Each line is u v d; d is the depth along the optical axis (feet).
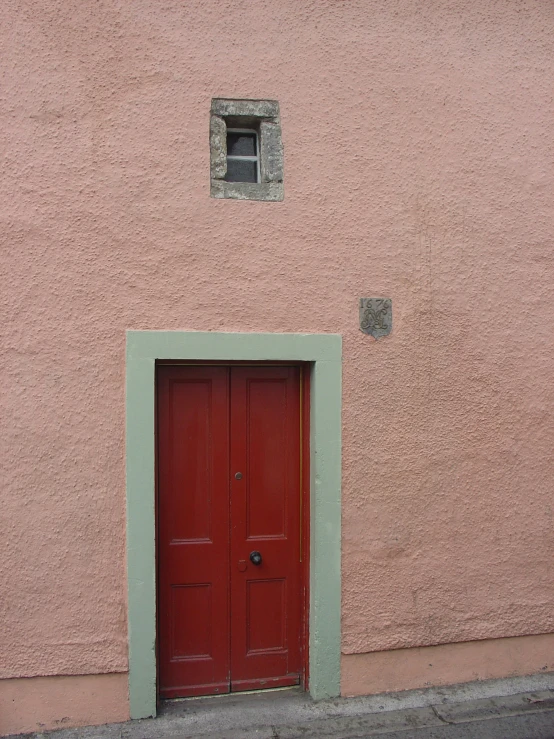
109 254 9.91
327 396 10.54
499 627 11.18
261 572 11.01
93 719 9.87
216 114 10.41
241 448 10.94
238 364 10.75
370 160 10.78
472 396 11.09
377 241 10.78
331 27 10.73
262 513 11.03
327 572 10.55
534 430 11.29
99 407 9.86
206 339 10.13
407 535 10.84
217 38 10.41
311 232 10.55
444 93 11.07
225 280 10.25
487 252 11.16
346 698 10.66
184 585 10.74
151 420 9.98
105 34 10.03
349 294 10.67
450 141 11.08
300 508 11.15
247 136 11.06
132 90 10.08
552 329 11.34
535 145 11.37
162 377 10.61
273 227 10.44
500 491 11.18
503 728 9.93
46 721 9.74
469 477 11.07
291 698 10.72
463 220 11.10
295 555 11.13
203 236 10.19
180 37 10.28
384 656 10.85
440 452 10.97
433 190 11.01
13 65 9.76
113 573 9.89
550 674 11.41
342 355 10.62
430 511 10.93
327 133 10.66
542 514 11.32
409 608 10.85
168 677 10.68
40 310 9.72
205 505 10.84
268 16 10.57
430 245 10.98
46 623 9.71
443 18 11.12
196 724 9.93
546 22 11.47
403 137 10.91
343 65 10.74
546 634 11.45
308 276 10.53
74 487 9.78
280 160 10.56
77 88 9.93
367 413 10.71
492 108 11.23
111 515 9.88
